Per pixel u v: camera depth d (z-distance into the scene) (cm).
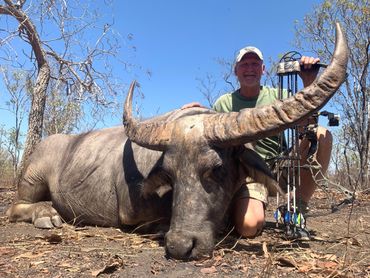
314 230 206
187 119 156
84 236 185
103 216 211
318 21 562
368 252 157
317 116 183
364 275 129
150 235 180
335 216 257
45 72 483
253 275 127
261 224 179
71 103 555
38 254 153
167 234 141
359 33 525
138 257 146
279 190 159
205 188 145
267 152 201
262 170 158
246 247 162
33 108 478
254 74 209
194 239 139
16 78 621
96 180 213
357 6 522
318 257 146
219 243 156
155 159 187
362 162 427
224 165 150
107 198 208
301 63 179
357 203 307
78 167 223
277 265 137
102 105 539
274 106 145
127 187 192
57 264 141
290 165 181
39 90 479
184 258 138
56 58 520
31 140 472
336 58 142
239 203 179
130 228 202
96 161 217
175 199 146
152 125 163
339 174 397
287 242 162
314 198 355
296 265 134
